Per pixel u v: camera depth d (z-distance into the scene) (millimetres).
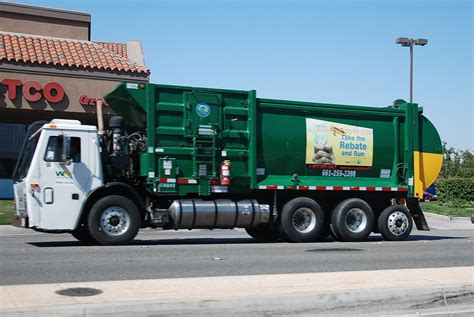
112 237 14844
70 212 14672
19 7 27797
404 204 18766
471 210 32594
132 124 16375
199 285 8508
